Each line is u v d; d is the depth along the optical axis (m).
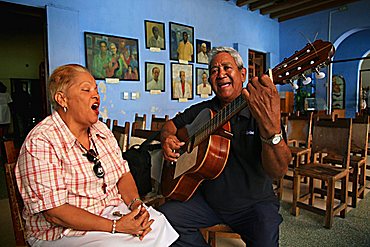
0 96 6.07
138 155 1.90
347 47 7.85
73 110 1.04
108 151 1.19
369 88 7.88
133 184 1.29
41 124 1.04
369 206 2.55
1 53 6.53
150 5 4.16
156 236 1.04
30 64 6.88
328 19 5.76
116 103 3.87
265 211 1.30
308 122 2.97
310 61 0.95
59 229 1.00
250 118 1.33
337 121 2.42
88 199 1.06
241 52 5.53
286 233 2.05
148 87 4.20
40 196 0.94
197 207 1.45
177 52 4.54
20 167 0.97
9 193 1.12
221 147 1.31
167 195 1.57
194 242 1.44
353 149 2.96
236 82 1.40
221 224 1.45
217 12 5.14
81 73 1.06
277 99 0.99
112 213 1.09
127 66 3.95
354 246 1.85
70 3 3.40
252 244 1.28
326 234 2.03
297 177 2.32
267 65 6.31
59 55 3.28
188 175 1.41
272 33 6.37
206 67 5.01
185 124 1.74
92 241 0.95
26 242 1.12
